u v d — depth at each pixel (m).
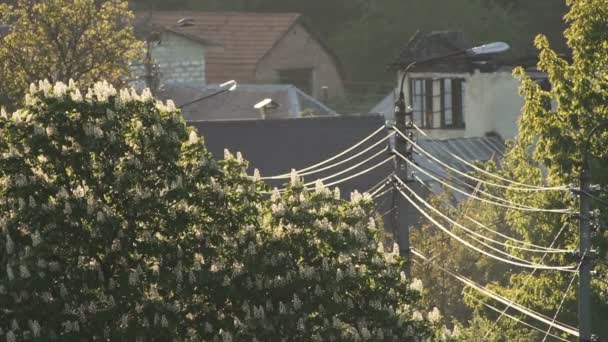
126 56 113.38
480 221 85.00
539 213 69.94
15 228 46.38
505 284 82.50
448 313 82.56
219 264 47.47
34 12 110.38
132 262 47.19
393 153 65.12
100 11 112.00
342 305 47.66
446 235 84.38
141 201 47.12
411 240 84.81
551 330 69.88
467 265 83.75
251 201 49.12
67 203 46.41
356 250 49.09
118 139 47.97
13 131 47.56
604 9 67.00
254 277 47.53
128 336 45.50
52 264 45.78
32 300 45.34
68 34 110.69
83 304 45.69
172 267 47.22
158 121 48.34
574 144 66.50
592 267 61.62
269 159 103.12
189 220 47.97
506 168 90.19
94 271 46.31
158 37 117.62
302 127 104.62
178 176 47.59
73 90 49.06
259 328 46.38
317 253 48.81
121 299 46.09
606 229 64.88
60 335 45.38
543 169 86.94
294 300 47.00
